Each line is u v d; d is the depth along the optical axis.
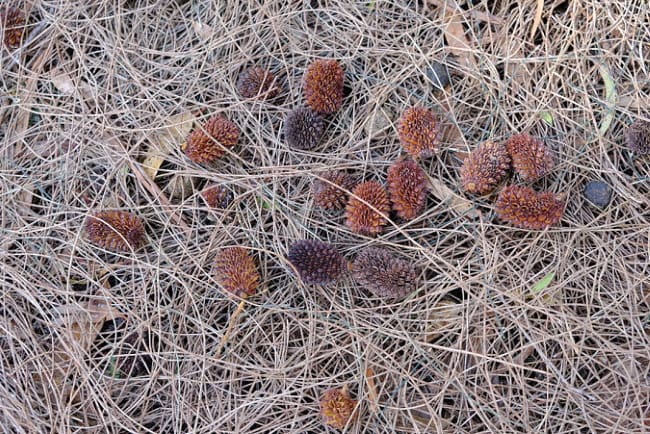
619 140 0.52
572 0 0.52
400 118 0.52
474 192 0.52
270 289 0.52
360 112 0.53
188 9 0.54
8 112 0.54
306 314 0.52
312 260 0.50
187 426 0.51
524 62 0.52
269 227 0.52
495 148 0.51
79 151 0.53
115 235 0.52
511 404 0.50
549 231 0.51
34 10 0.54
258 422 0.51
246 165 0.53
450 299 0.51
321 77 0.52
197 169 0.53
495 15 0.53
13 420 0.51
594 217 0.51
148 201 0.53
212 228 0.52
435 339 0.51
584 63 0.52
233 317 0.51
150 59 0.54
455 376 0.50
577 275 0.51
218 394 0.51
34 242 0.53
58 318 0.52
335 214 0.52
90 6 0.54
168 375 0.51
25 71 0.54
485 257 0.51
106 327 0.52
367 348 0.51
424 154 0.51
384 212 0.51
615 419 0.50
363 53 0.53
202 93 0.53
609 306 0.51
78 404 0.52
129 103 0.54
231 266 0.51
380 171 0.52
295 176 0.53
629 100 0.52
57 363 0.52
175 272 0.52
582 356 0.50
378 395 0.51
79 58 0.54
